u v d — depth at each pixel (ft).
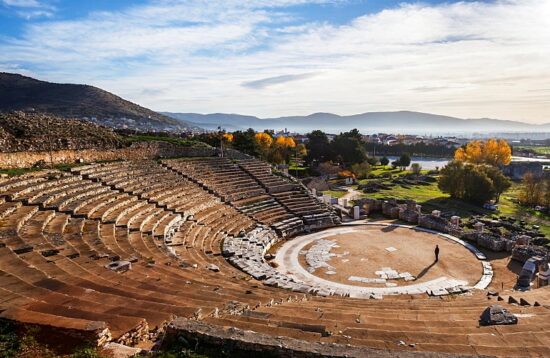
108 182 104.32
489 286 85.92
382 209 158.81
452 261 101.35
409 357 26.86
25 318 31.14
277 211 138.62
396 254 107.45
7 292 38.34
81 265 52.95
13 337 28.94
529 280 84.28
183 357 27.68
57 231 66.08
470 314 48.80
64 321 30.50
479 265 98.43
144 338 32.07
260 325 34.55
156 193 113.29
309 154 331.77
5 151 91.66
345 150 317.42
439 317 46.78
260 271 85.30
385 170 342.23
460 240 119.75
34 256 52.47
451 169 200.75
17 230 62.59
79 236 66.69
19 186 82.58
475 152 317.83
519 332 37.47
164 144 158.20
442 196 208.54
